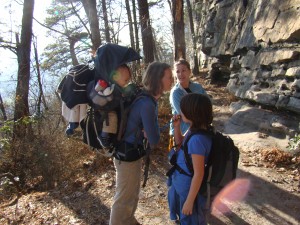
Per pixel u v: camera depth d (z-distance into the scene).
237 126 7.24
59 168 5.61
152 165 5.39
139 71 8.49
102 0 12.32
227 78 12.74
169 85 2.61
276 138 6.04
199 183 2.38
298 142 5.02
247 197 4.20
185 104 2.44
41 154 5.78
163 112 7.64
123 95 2.59
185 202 2.45
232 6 11.22
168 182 3.00
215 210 3.91
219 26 12.14
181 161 2.61
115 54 2.43
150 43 11.11
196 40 17.52
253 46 8.24
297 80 5.98
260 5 8.32
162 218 3.80
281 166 5.06
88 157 6.06
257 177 4.75
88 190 4.65
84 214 3.95
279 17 7.06
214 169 2.40
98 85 2.42
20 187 5.74
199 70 17.12
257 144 5.87
